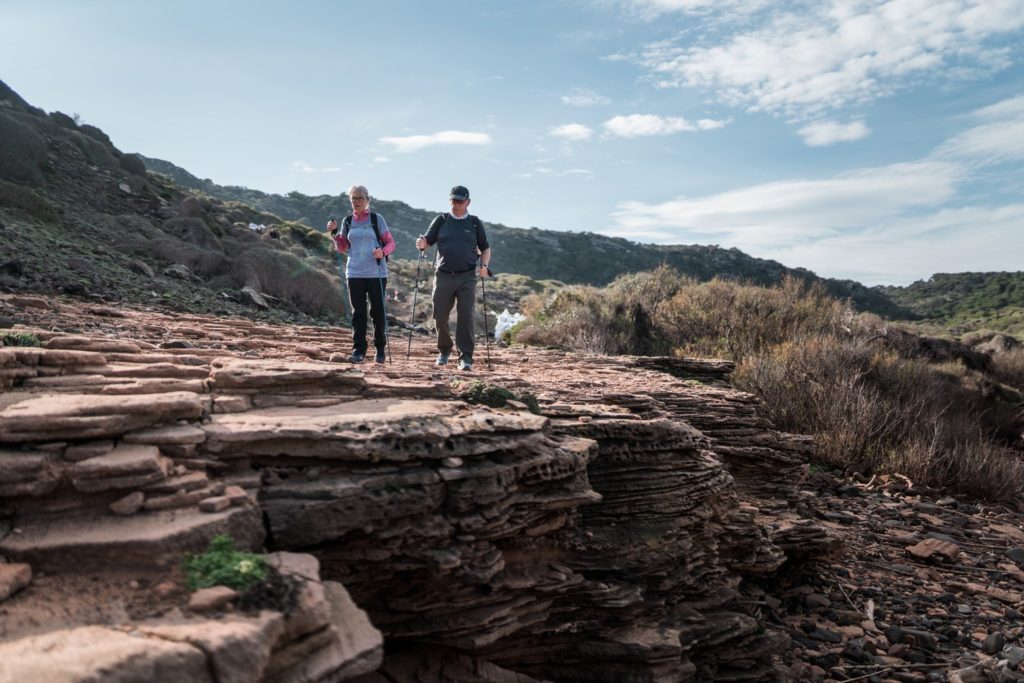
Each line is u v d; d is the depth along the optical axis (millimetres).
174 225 18734
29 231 13633
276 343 7922
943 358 20156
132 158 24000
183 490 3586
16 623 2781
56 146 20406
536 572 5004
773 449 8891
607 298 20500
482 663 4836
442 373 7258
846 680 6430
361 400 5121
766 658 6379
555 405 6195
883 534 10102
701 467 6375
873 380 15852
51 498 3420
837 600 8117
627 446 6012
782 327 18609
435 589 4508
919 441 13039
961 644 7297
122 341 5879
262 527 3680
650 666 5277
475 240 8008
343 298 18344
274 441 4055
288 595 3174
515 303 30500
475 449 4531
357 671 3148
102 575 3133
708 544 6445
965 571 9117
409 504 4152
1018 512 11797
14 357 4211
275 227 26234
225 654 2725
